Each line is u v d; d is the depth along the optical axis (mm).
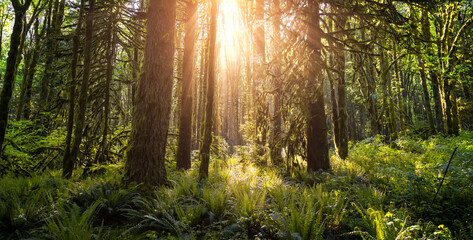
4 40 14914
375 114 12766
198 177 7703
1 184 6074
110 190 5484
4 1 11062
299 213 4516
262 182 7137
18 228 4082
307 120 7598
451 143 10383
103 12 8086
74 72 8195
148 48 6555
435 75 13047
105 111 9109
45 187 5992
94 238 3586
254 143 11133
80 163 9156
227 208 5336
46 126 12047
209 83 7793
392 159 9234
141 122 6289
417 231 3773
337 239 4215
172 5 6828
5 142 8672
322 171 7863
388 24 7531
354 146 14953
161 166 6402
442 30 12883
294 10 7668
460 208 4625
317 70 7410
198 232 4316
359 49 8312
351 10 7504
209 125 7766
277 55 8227
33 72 11711
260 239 4109
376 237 3781
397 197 5223
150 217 4289
